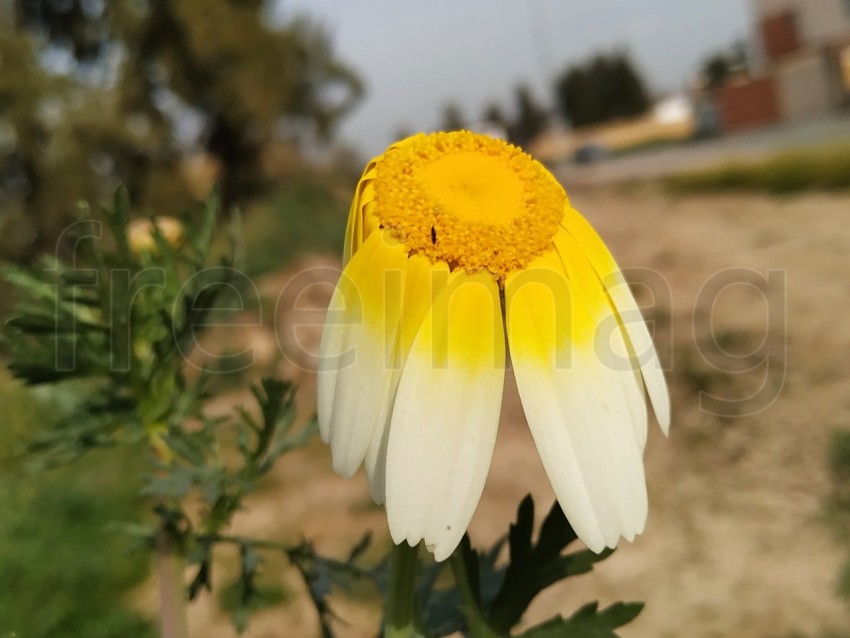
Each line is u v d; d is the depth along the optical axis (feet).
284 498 0.93
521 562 0.21
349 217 0.20
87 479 0.69
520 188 0.20
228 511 0.21
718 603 0.72
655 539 0.84
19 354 0.19
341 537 0.82
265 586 0.71
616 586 0.77
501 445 1.05
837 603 0.70
